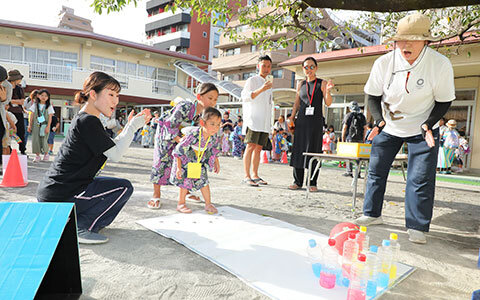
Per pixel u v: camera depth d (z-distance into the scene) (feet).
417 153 9.28
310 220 10.57
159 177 10.81
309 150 15.71
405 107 9.62
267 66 16.94
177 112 10.39
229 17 15.58
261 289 5.65
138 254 7.01
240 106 57.21
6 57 61.46
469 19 15.16
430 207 8.96
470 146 37.01
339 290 5.78
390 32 17.94
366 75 38.70
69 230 5.10
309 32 15.31
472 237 9.93
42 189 7.20
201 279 5.98
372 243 8.46
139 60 73.36
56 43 63.82
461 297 5.89
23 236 4.44
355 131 24.58
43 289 5.26
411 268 7.02
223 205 12.09
